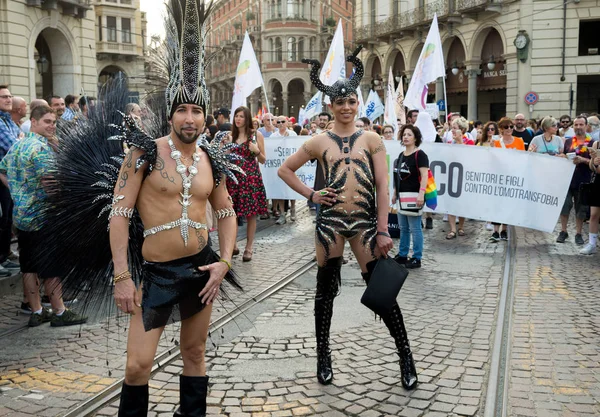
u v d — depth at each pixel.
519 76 26.56
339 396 4.14
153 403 4.03
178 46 3.11
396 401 4.05
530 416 3.84
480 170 10.09
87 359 4.80
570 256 8.76
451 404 4.00
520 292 6.77
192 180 3.14
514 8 26.52
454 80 32.34
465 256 8.90
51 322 5.64
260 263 8.37
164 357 4.79
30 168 5.31
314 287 7.11
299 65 55.88
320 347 4.38
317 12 56.09
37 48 29.28
